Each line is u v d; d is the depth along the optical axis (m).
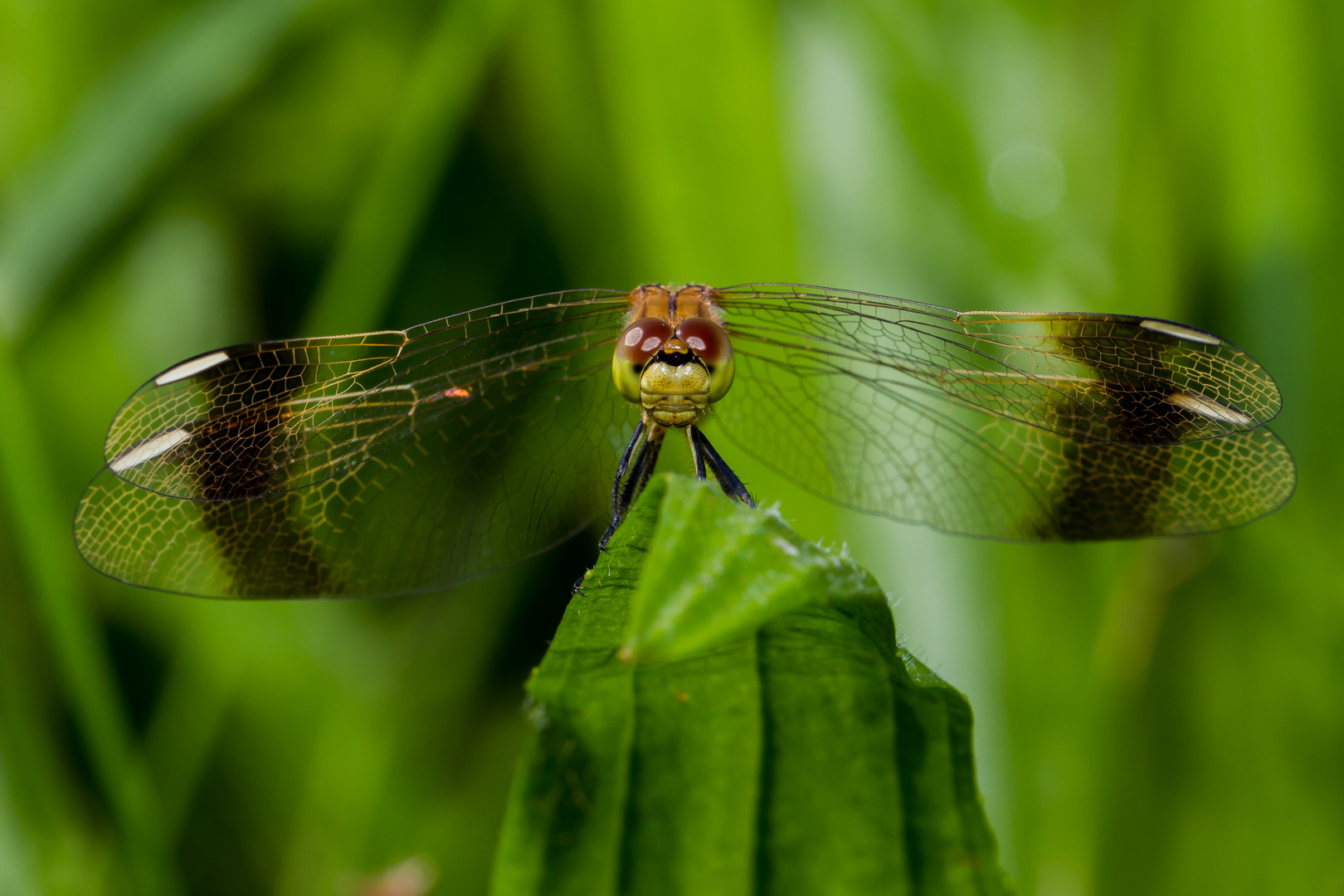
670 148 0.31
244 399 0.30
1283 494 0.30
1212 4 0.31
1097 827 0.31
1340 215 0.31
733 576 0.20
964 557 0.31
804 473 0.31
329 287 0.31
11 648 0.31
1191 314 0.31
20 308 0.31
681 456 0.31
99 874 0.31
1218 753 0.31
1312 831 0.31
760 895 0.24
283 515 0.30
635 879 0.24
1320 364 0.31
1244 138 0.31
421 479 0.30
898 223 0.31
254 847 0.31
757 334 0.30
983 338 0.30
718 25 0.31
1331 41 0.31
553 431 0.30
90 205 0.31
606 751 0.26
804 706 0.27
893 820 0.25
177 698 0.31
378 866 0.31
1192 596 0.31
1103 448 0.30
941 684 0.28
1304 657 0.31
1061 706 0.31
